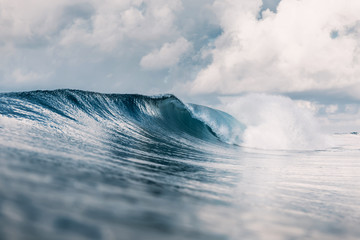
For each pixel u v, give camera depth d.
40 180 3.88
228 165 11.18
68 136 10.09
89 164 6.26
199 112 27.20
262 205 5.23
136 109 19.84
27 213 2.55
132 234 2.57
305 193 7.22
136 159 8.88
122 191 4.28
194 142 18.64
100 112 16.28
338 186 8.70
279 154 18.66
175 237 2.72
